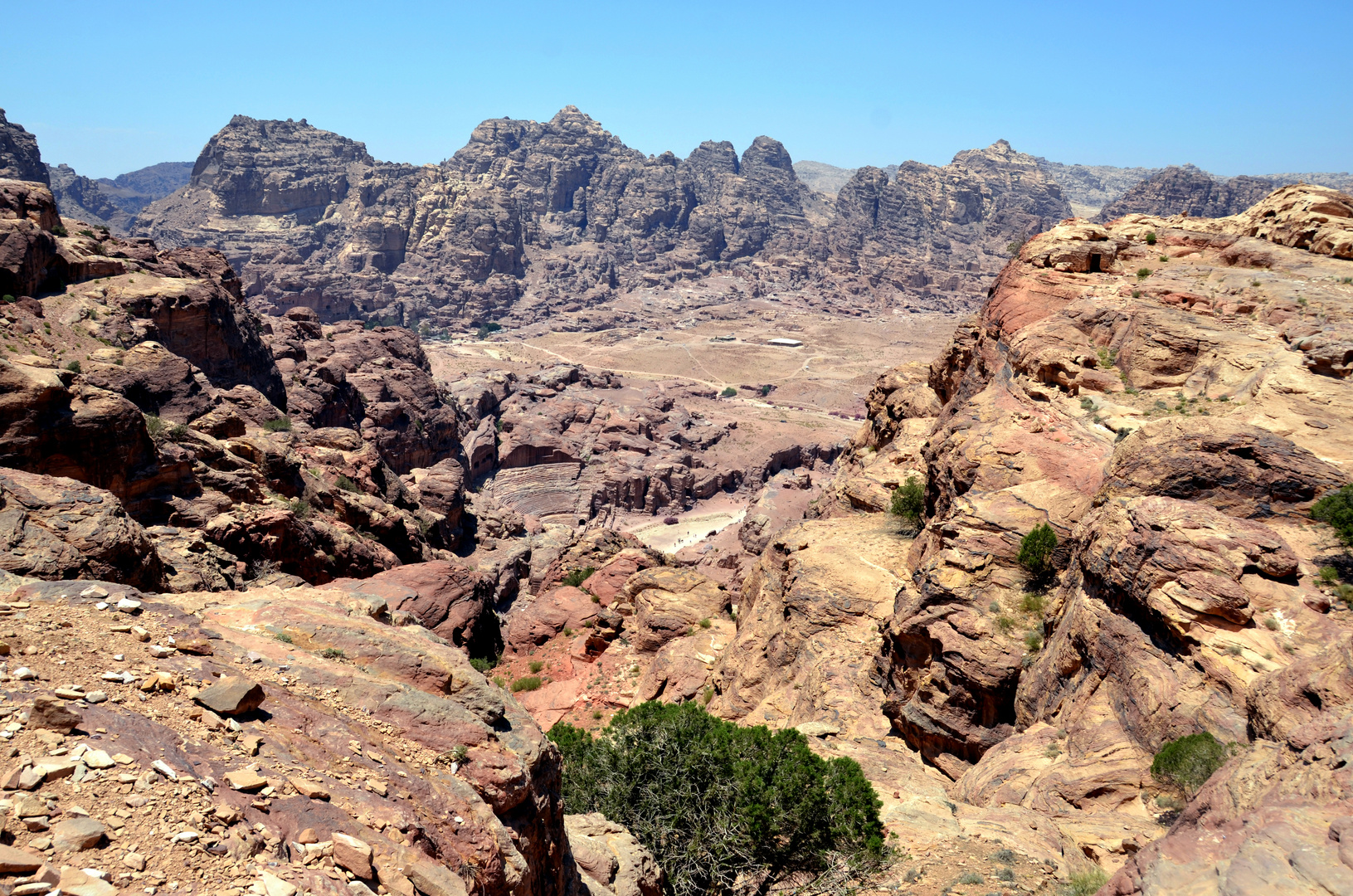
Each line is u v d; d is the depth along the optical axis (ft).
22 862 23.39
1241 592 84.94
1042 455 130.41
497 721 49.37
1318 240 165.17
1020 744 96.48
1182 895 38.99
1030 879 67.31
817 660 137.08
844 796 67.56
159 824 27.96
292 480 177.68
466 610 166.61
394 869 32.37
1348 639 65.41
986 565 118.11
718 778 69.46
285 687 42.34
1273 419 112.57
